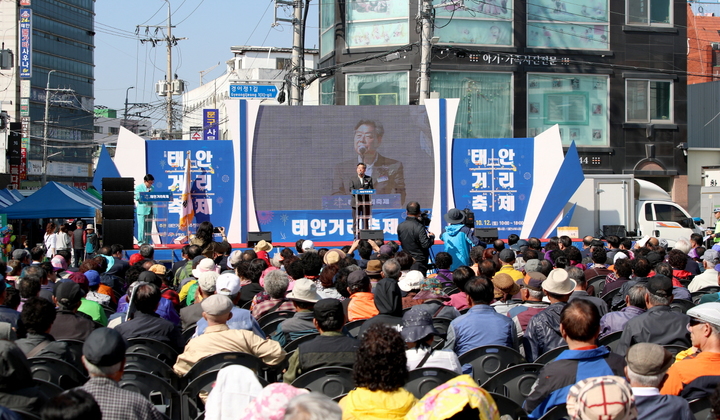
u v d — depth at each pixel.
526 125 23.88
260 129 16.73
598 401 2.99
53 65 89.25
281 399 3.10
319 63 25.52
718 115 34.16
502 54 23.58
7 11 73.94
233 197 16.67
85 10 95.44
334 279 7.92
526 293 6.87
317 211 16.78
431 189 16.94
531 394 4.37
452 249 13.07
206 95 71.81
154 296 6.09
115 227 15.35
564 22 24.16
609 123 24.48
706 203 24.39
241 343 5.33
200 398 5.07
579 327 4.27
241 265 8.70
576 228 17.47
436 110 16.91
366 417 3.38
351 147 16.81
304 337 5.81
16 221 27.30
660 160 24.92
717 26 52.22
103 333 3.67
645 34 24.67
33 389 3.84
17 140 38.22
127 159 16.44
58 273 10.68
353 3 23.50
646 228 20.39
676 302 7.43
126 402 3.54
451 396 2.92
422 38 19.34
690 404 4.22
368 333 3.50
